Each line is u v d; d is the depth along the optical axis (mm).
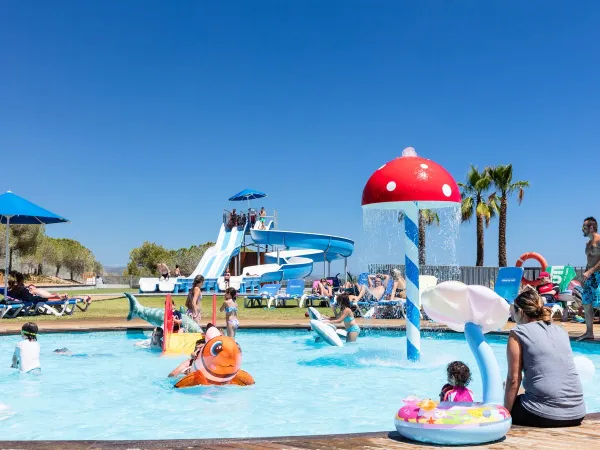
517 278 14352
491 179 36656
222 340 6727
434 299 4609
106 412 5504
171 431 4809
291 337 12070
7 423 5098
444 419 3531
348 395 6336
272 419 5223
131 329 12461
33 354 7656
